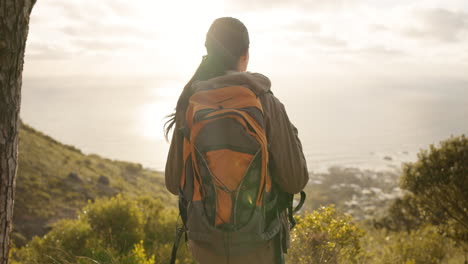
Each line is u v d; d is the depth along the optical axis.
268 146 1.44
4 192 1.77
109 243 6.44
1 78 1.65
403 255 7.79
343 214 3.75
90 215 7.00
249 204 1.37
